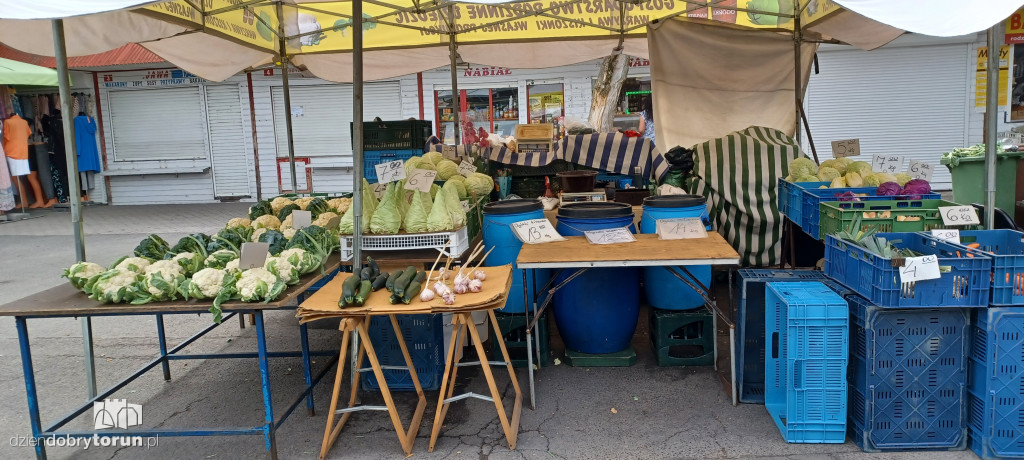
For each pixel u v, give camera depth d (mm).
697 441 3512
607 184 6547
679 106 7355
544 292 4637
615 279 4496
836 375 3352
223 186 15734
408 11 5871
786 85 7309
